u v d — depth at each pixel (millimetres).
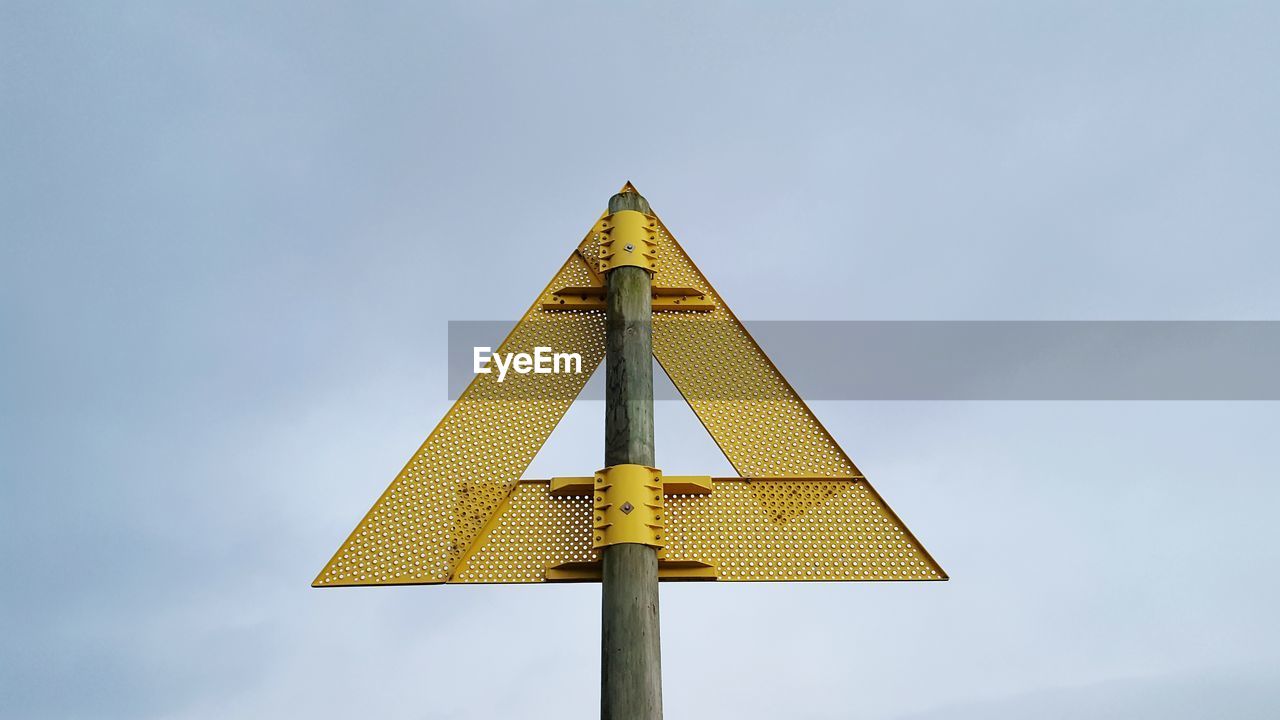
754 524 5402
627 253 5891
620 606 4738
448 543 5352
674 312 6223
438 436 5762
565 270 6375
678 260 6379
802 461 5664
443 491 5551
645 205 6266
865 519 5465
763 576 5242
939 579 5250
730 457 5652
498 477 5609
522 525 5402
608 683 4555
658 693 4582
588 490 5406
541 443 5781
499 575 5238
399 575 5250
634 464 5160
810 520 5441
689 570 5188
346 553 5316
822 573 5273
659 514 5102
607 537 4973
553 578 5168
